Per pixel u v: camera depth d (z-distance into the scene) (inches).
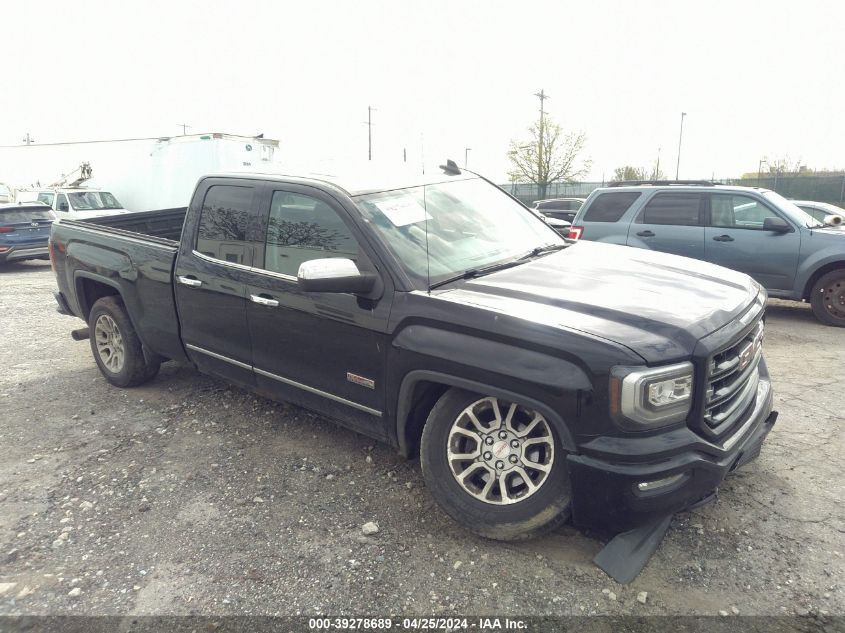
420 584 109.7
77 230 211.3
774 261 308.5
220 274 159.0
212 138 647.1
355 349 132.6
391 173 160.4
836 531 120.7
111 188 755.4
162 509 134.5
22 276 524.7
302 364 145.0
